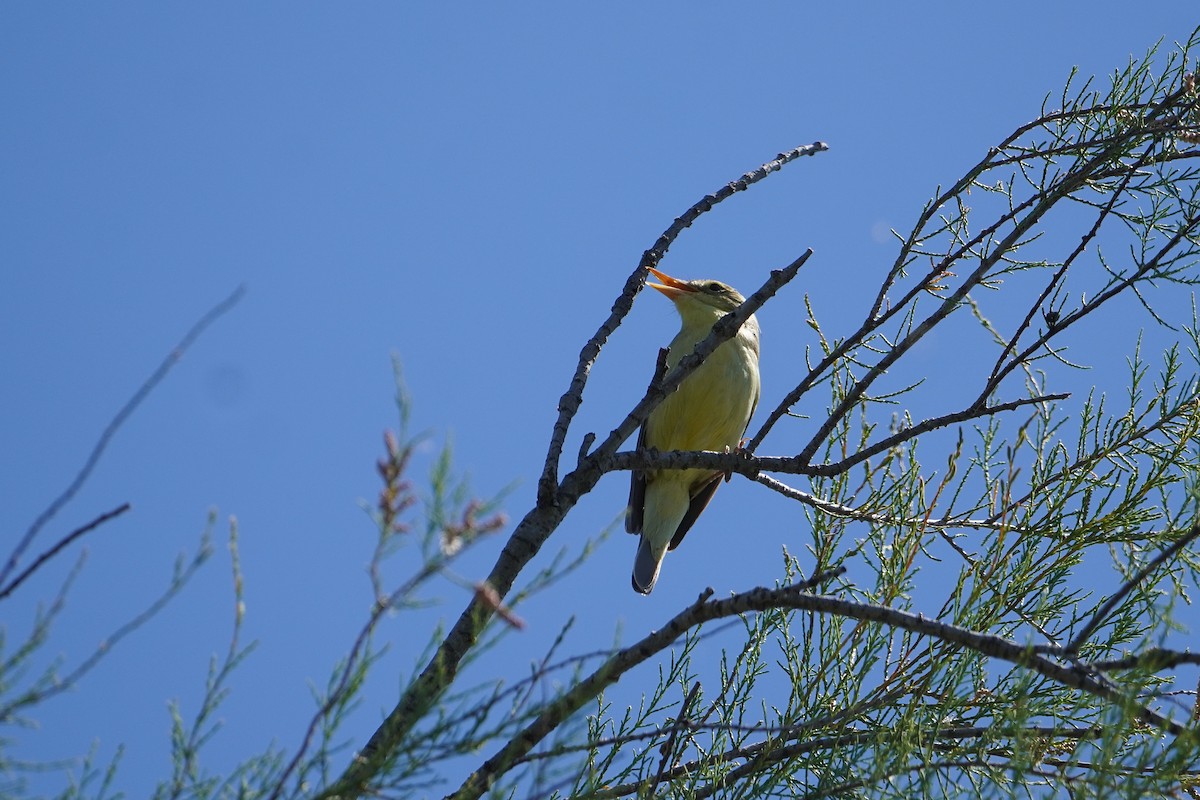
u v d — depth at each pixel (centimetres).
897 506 930
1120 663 642
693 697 839
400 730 611
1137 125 999
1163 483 921
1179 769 634
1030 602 888
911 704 749
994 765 723
